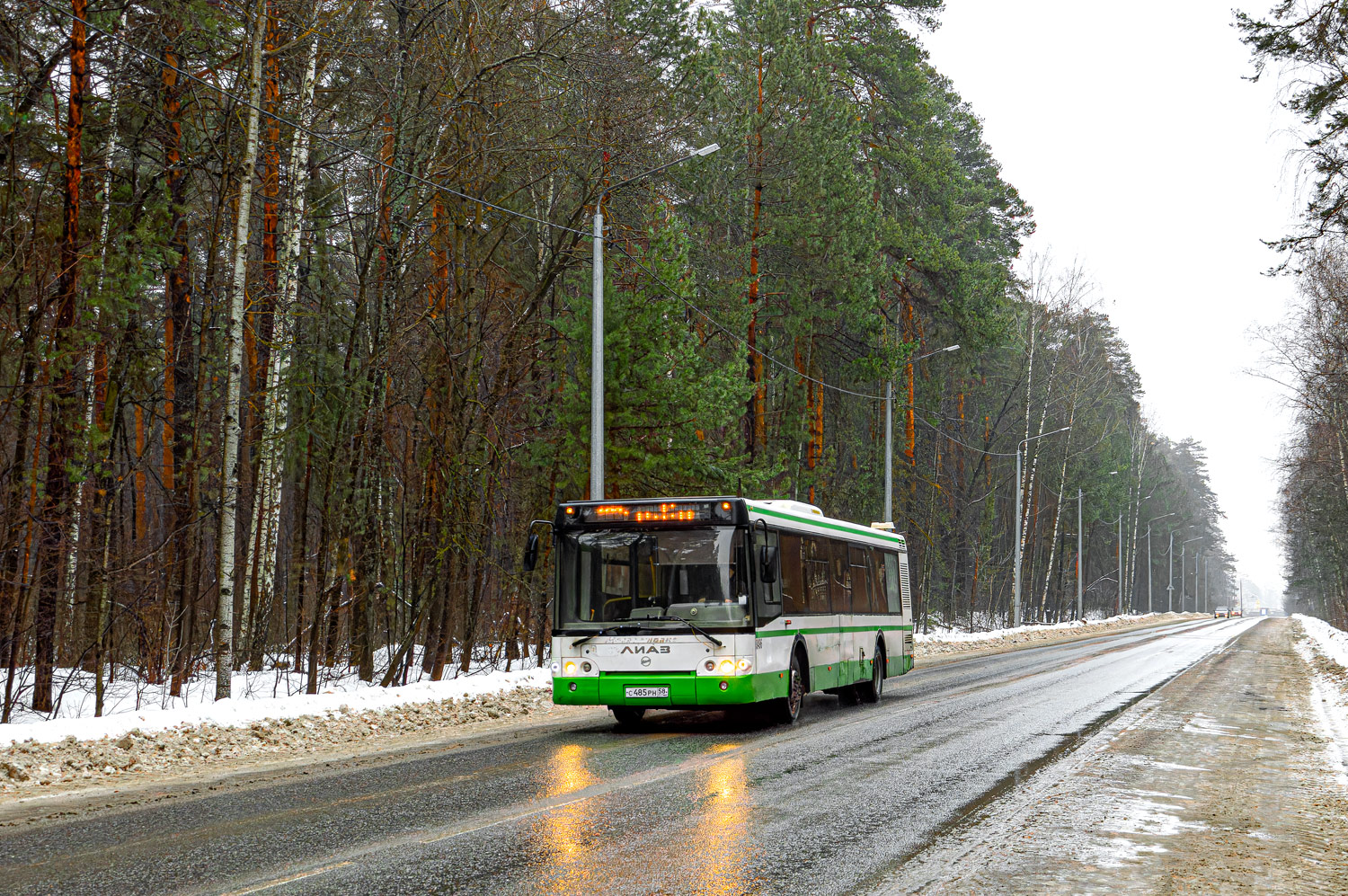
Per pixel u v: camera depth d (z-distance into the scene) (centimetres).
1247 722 1792
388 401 2267
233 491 1714
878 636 2206
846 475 5228
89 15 1747
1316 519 6819
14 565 1620
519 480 2764
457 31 2181
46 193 1816
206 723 1466
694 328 3272
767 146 3522
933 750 1377
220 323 2345
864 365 4094
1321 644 4812
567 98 2511
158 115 1989
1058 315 6556
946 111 5569
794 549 1780
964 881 714
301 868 735
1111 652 4234
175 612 2034
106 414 1939
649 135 2648
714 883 697
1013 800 1013
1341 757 1377
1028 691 2341
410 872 724
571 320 2617
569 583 1611
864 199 3706
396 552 2564
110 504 1923
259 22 1788
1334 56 2112
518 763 1252
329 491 2155
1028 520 7444
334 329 2480
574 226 2534
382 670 2561
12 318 1616
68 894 672
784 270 3825
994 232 6103
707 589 1566
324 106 2269
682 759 1282
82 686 1786
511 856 771
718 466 2695
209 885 692
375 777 1142
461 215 2333
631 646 1563
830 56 3912
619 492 2569
